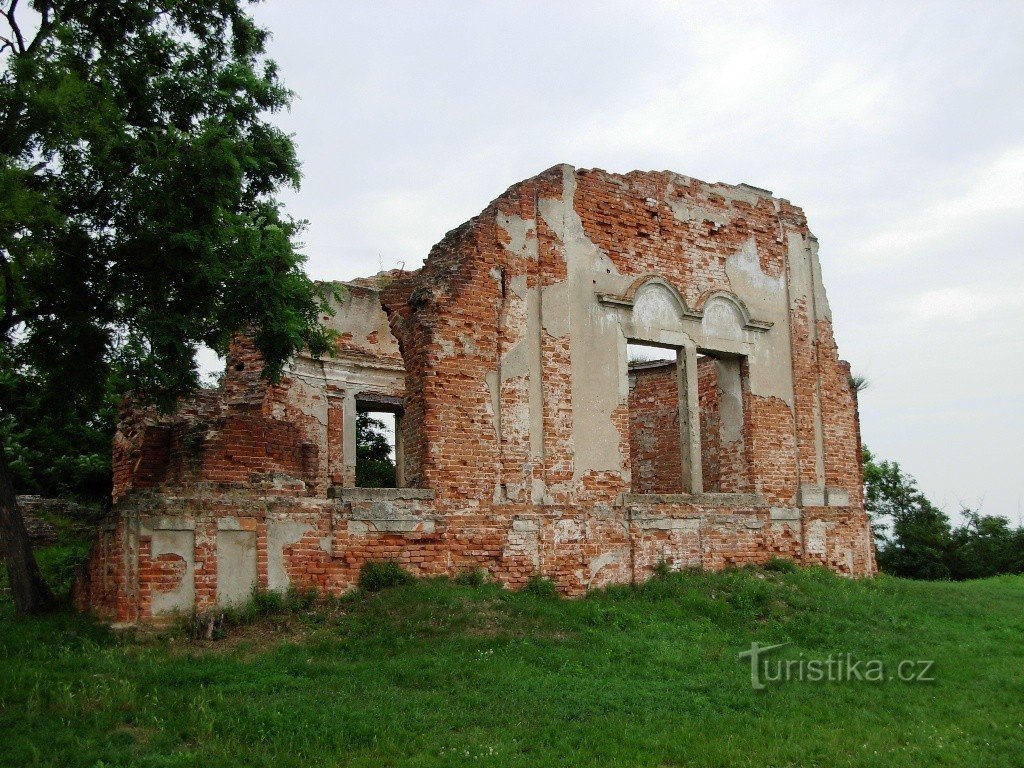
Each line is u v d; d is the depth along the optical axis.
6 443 22.66
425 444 12.75
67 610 11.37
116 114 11.42
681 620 12.20
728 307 16.31
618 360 14.74
